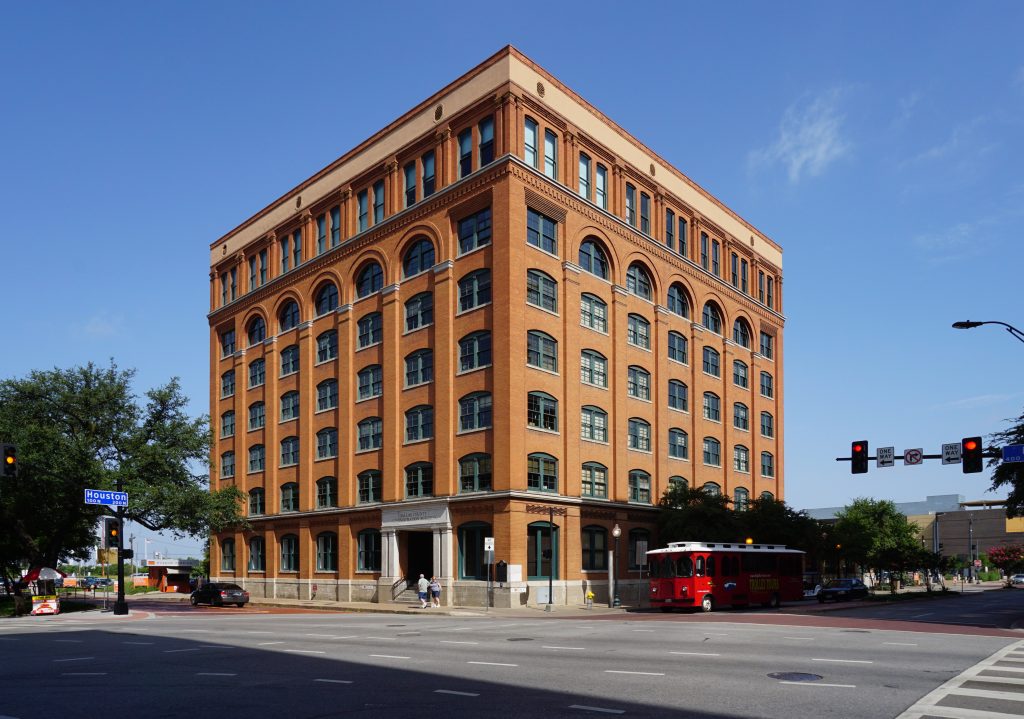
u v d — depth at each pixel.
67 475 46.25
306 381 56.19
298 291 58.19
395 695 12.84
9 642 24.19
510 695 12.76
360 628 27.55
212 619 34.97
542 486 42.69
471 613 37.53
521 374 42.06
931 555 71.44
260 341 62.91
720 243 62.28
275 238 61.69
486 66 44.88
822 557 58.66
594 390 47.28
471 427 43.47
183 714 11.58
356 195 53.91
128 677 15.56
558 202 45.56
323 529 53.12
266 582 58.34
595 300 48.31
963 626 27.55
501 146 43.31
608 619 32.72
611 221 49.66
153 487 46.91
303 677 15.05
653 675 14.85
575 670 15.60
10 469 25.47
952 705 11.80
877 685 13.63
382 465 48.53
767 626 27.41
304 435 55.81
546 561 42.59
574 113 47.81
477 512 42.16
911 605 46.41
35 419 47.66
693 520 47.84
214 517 50.53
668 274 54.97
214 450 66.50
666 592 38.88
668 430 53.34
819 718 10.88
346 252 53.53
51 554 52.84
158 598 65.50
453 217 45.84
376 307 50.94
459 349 44.78
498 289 42.50
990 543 121.38
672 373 54.62
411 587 47.22
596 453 46.84
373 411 50.06
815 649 19.33
